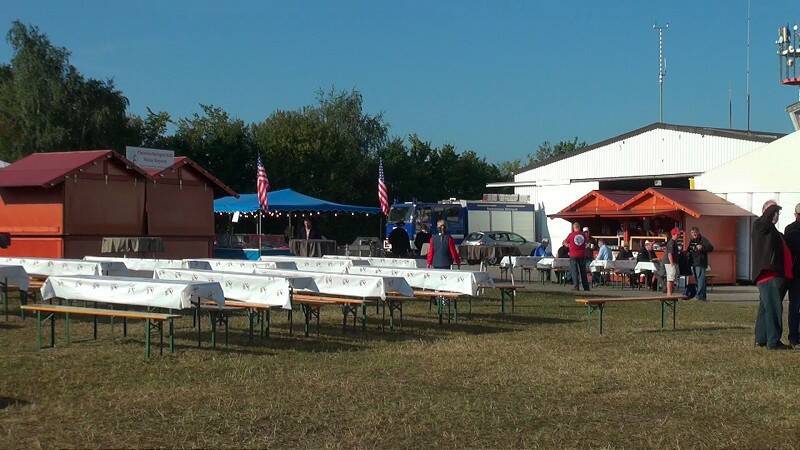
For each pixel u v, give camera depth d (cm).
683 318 1720
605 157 4684
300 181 6084
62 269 1739
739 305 2062
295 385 960
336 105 7388
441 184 7269
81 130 5400
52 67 5384
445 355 1183
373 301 1623
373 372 1048
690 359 1162
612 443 739
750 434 770
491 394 930
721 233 2859
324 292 1473
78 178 2394
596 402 898
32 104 5322
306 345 1264
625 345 1296
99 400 881
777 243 1246
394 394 918
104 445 714
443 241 1836
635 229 3153
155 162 2616
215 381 981
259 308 1282
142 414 820
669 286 2219
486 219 4406
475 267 3706
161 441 728
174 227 2661
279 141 6188
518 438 752
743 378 1027
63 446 709
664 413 852
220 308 1223
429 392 933
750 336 1413
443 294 1564
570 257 2502
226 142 5925
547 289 2534
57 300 1719
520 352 1215
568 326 1549
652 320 1669
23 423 784
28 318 1538
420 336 1388
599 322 1479
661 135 4469
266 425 783
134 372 1027
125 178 2528
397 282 1451
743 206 2927
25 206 2414
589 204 3148
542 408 864
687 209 2780
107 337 1310
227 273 1436
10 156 5388
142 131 6091
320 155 6244
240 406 854
